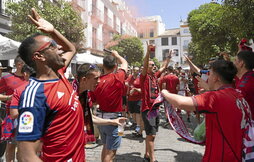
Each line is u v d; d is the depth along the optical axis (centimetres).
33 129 109
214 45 1103
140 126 545
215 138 155
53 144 120
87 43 1878
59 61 130
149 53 344
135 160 387
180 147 461
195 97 157
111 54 316
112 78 273
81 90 207
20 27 848
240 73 240
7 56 497
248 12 521
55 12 923
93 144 475
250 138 155
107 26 2334
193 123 690
